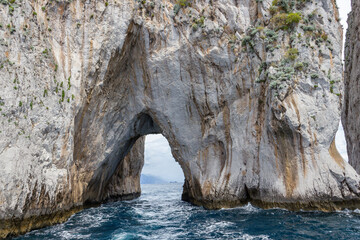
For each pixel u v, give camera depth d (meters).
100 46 17.77
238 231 11.38
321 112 15.61
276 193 15.50
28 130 12.48
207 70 19.67
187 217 15.35
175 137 20.61
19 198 11.20
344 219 12.30
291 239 9.83
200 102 19.84
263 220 12.99
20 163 11.58
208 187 18.64
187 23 20.20
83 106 16.91
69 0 17.03
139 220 14.89
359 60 22.55
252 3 19.80
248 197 17.83
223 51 19.42
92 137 18.28
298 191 14.66
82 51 17.16
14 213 10.88
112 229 12.49
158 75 20.22
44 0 15.89
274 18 17.83
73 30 17.02
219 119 19.34
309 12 17.59
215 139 19.55
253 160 17.34
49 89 14.15
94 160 18.67
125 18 18.84
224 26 19.86
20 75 12.85
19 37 13.44
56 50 15.66
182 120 20.23
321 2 17.81
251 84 18.39
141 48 20.22
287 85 15.86
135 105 21.02
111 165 22.36
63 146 14.47
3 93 11.96
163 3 20.59
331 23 17.45
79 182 17.31
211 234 11.14
